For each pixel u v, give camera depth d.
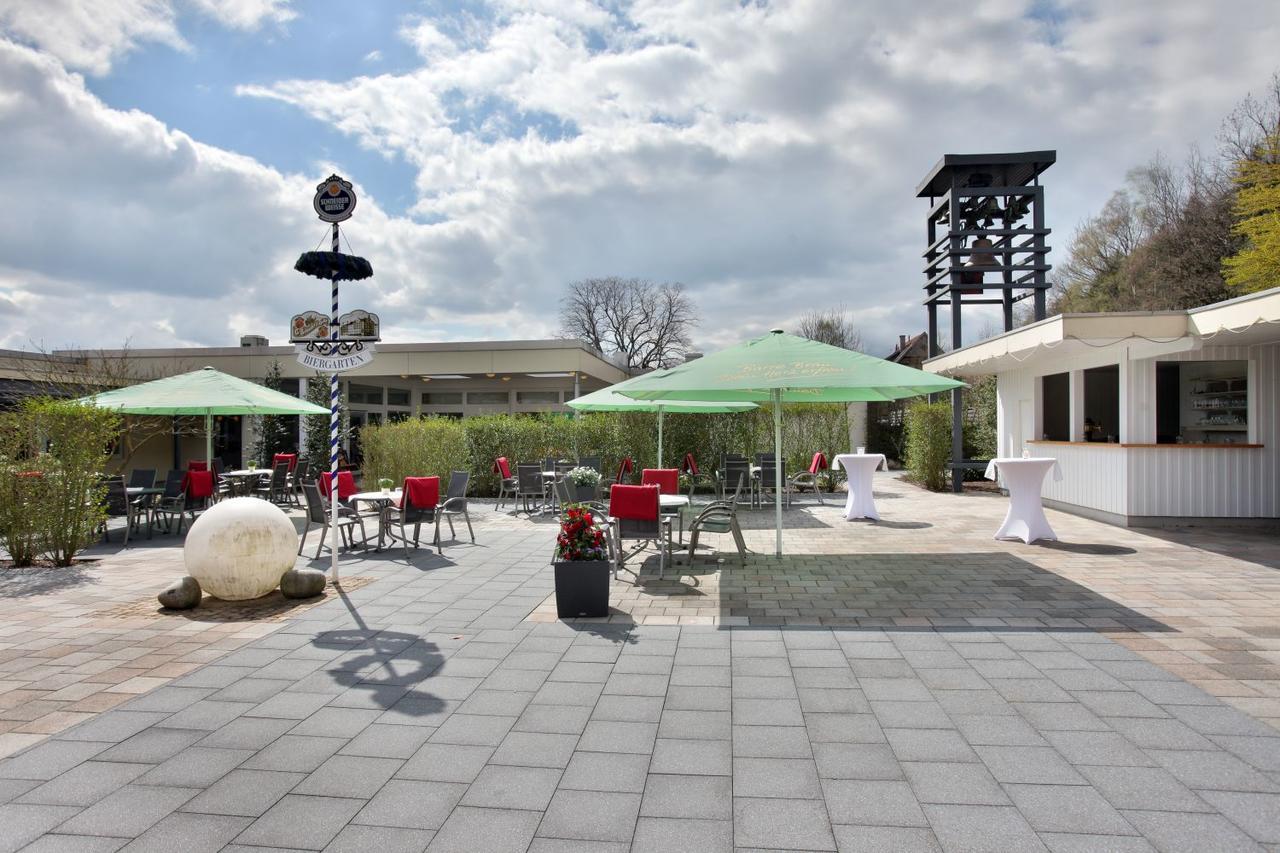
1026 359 11.41
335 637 4.76
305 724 3.36
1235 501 9.19
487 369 19.42
